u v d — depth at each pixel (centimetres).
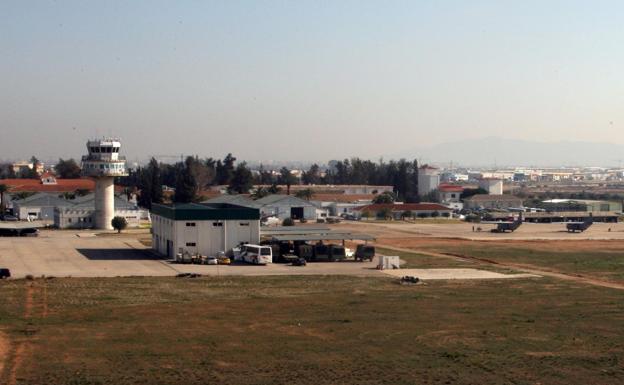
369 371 4222
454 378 4103
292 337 5016
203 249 9775
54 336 4944
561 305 6291
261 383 3981
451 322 5531
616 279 8050
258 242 9994
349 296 6700
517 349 4738
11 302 6159
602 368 4322
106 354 4506
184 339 4925
